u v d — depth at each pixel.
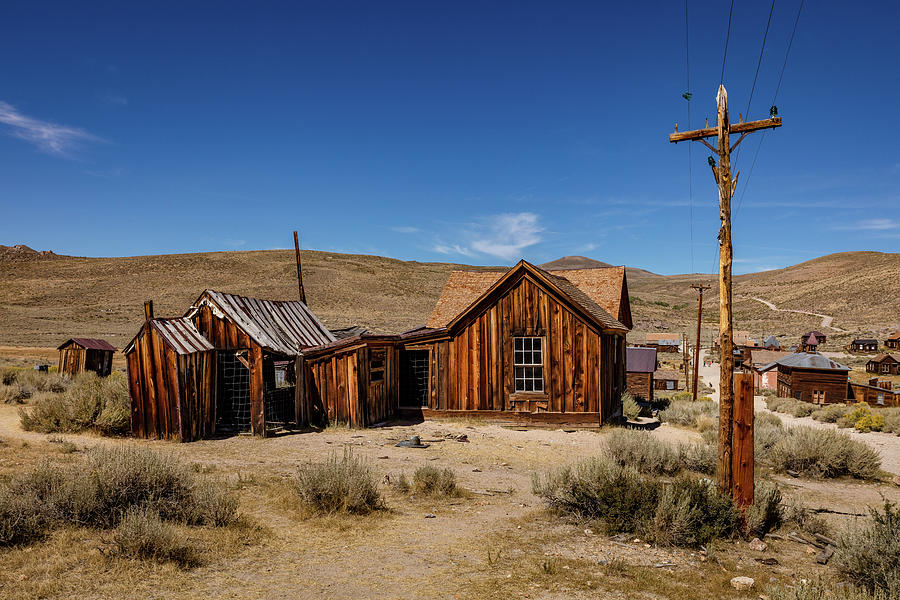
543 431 18.27
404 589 5.84
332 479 8.88
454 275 25.44
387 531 7.93
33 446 11.91
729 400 9.12
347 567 6.44
